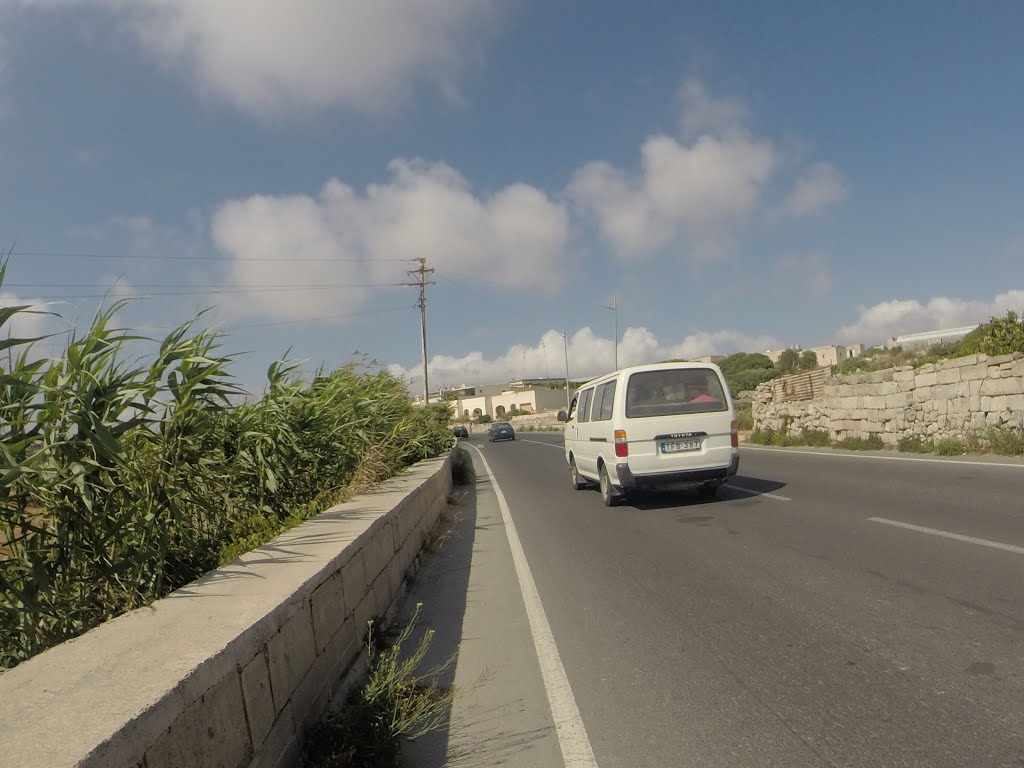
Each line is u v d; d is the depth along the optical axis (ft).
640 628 17.44
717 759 10.79
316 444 28.27
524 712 13.21
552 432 224.94
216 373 17.83
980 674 12.90
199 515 18.45
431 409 68.95
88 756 6.14
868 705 12.11
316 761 10.77
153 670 8.00
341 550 14.60
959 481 35.53
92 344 14.17
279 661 10.42
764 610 17.90
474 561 27.73
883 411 59.06
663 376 35.78
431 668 15.93
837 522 28.12
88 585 14.10
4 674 8.36
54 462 12.95
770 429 83.30
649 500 40.34
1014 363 44.80
